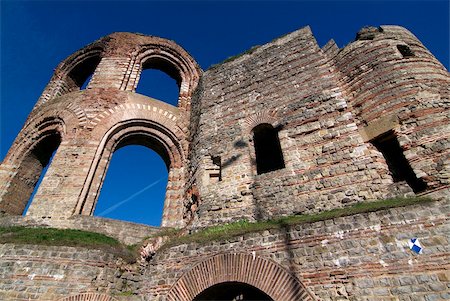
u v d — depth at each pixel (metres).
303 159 9.43
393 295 5.57
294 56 12.66
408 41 10.67
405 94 8.71
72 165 11.88
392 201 7.03
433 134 7.71
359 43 10.98
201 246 7.86
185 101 16.72
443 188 6.92
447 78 9.24
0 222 10.37
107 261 8.35
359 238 6.40
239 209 9.34
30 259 7.99
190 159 13.27
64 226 10.09
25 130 14.77
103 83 15.34
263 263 6.88
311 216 7.72
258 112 11.75
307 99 10.82
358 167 8.41
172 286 7.45
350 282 5.98
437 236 5.83
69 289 7.62
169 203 12.63
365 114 9.23
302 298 6.14
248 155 10.62
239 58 14.71
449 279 5.34
